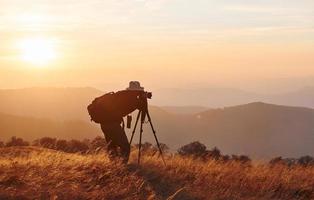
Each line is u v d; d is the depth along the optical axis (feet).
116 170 33.27
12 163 33.94
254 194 31.55
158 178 32.63
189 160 41.24
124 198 26.63
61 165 34.22
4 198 24.52
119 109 39.50
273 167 43.34
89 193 26.71
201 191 30.42
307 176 39.24
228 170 38.52
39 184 27.99
